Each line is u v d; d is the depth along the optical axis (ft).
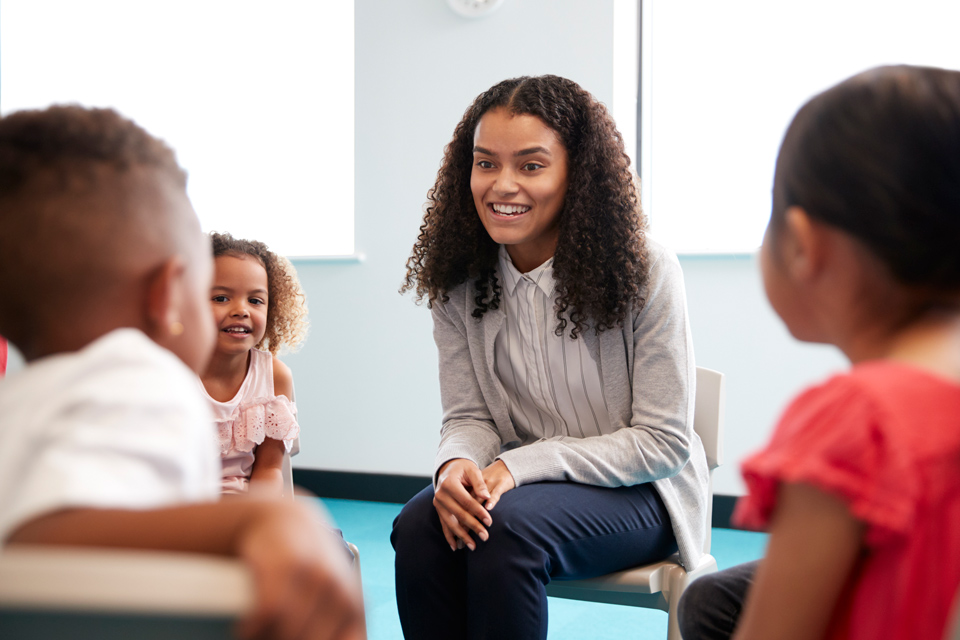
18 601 1.06
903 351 1.84
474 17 10.48
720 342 9.70
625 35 10.16
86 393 1.34
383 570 8.12
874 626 1.73
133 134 1.64
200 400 1.54
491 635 3.72
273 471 5.30
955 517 1.67
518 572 3.72
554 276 4.52
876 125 1.82
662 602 4.33
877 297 1.88
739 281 9.61
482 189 4.46
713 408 4.98
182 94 12.25
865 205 1.82
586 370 4.61
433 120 10.68
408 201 10.79
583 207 4.42
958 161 1.78
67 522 1.22
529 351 4.72
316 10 11.71
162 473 1.36
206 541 1.20
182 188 1.71
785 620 1.80
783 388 9.48
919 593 1.68
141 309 1.62
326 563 1.16
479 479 4.05
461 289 4.94
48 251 1.53
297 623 1.12
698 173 10.25
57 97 12.81
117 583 1.06
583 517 4.00
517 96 4.42
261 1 11.92
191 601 1.07
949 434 1.68
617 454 4.23
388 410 10.94
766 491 1.85
